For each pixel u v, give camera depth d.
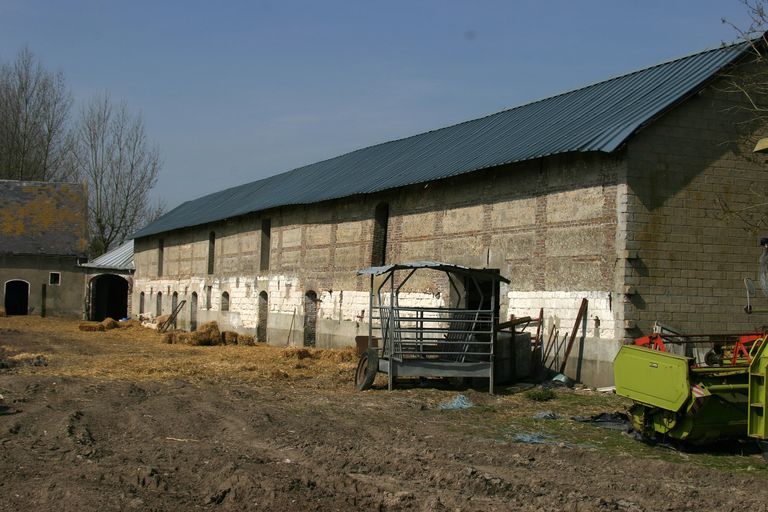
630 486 9.63
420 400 16.66
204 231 45.06
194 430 13.07
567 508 8.58
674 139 18.70
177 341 34.38
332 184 32.09
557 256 20.09
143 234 53.41
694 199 18.78
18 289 55.25
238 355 27.25
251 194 42.78
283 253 35.69
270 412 14.53
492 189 22.58
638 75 22.58
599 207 18.92
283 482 9.23
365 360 18.34
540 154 19.44
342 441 12.21
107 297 59.66
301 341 33.41
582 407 16.11
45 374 20.30
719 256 18.92
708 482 10.09
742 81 19.05
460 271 18.05
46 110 67.69
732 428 11.85
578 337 19.22
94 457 10.87
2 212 56.47
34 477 9.75
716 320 18.78
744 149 19.33
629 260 18.09
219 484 9.28
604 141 18.19
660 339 13.67
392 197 27.48
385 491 9.08
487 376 18.09
